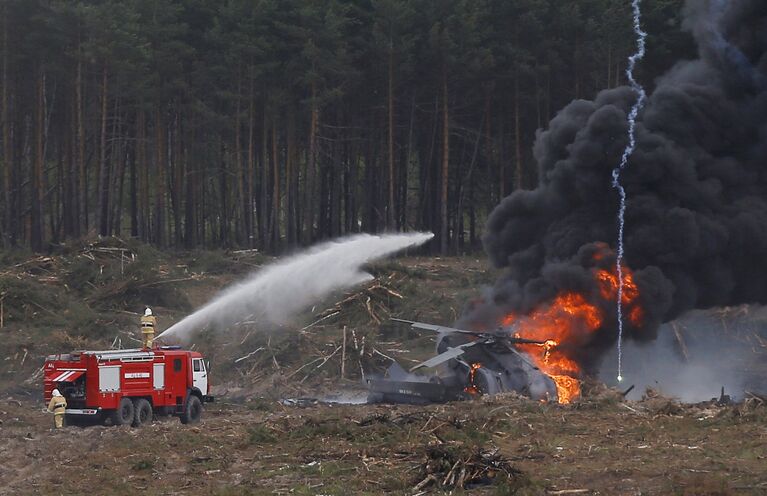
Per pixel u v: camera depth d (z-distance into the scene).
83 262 71.00
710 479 26.81
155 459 32.22
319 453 32.41
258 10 100.62
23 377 55.41
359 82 103.38
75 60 98.00
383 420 37.53
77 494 27.66
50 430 39.56
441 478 27.67
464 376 46.06
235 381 56.22
